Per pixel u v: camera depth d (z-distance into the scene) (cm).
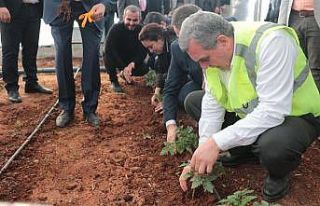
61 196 308
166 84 375
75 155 374
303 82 271
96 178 332
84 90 432
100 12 398
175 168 337
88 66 422
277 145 261
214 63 260
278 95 250
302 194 294
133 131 423
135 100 528
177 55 365
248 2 776
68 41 417
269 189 283
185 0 717
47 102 524
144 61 596
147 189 312
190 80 421
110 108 496
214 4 737
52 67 730
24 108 499
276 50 247
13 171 349
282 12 444
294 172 319
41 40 816
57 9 399
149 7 712
